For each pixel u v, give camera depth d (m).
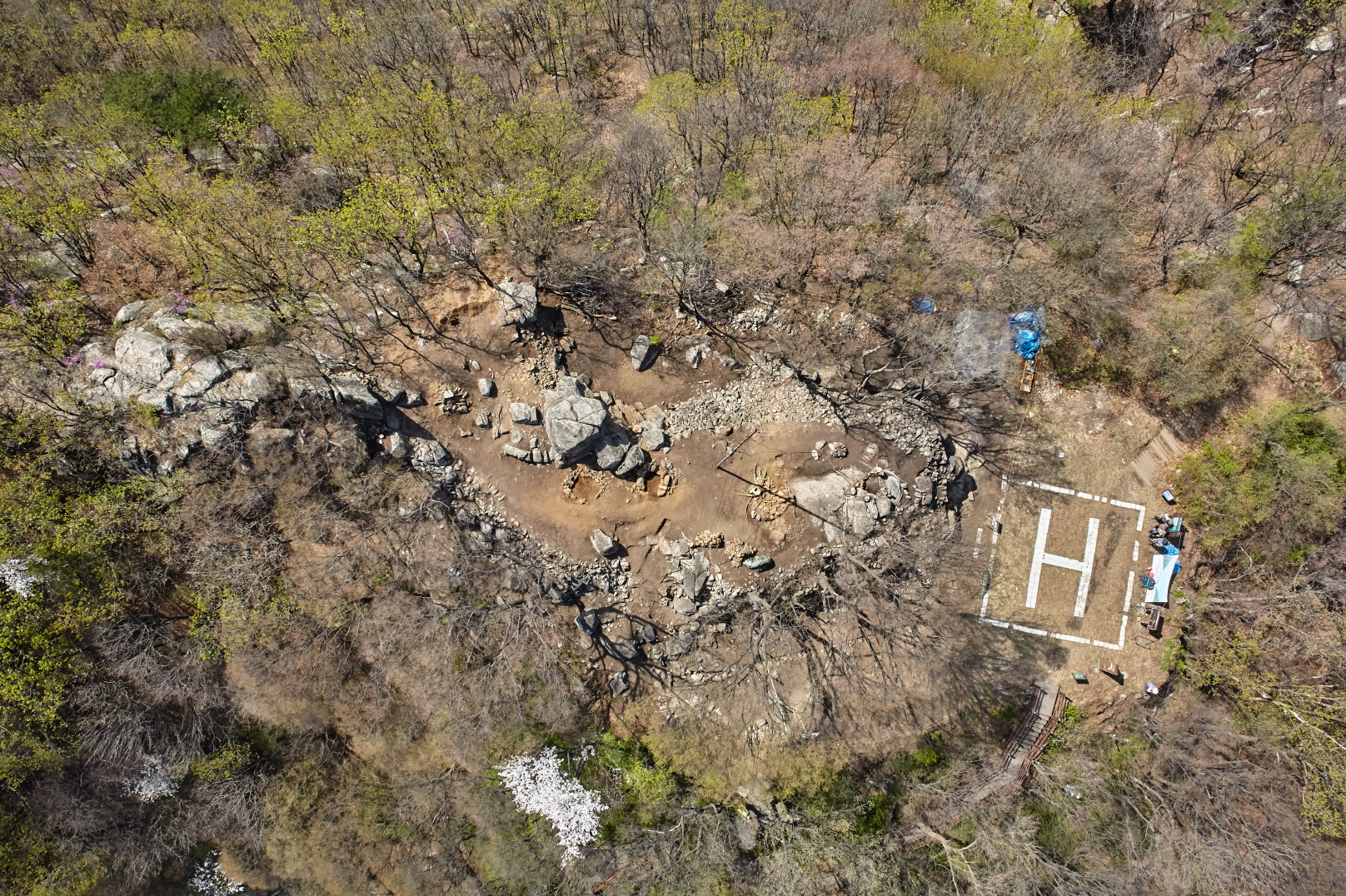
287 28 39.00
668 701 37.19
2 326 30.52
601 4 45.25
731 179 40.50
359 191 32.44
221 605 33.16
